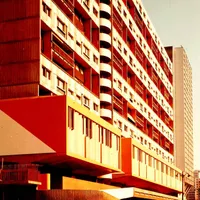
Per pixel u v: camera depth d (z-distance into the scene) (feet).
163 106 299.17
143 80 249.14
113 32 197.98
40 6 138.21
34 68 135.74
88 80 170.81
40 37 137.28
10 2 141.18
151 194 169.99
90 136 137.80
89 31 173.27
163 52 306.14
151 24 273.54
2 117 127.03
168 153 307.99
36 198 111.55
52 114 122.93
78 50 160.35
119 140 165.37
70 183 131.03
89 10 172.55
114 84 196.85
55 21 144.36
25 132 124.47
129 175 175.52
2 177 107.45
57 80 144.87
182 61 371.97
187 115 396.16
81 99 160.86
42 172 135.74
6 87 137.80
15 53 138.62
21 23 139.33
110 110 187.52
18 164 124.06
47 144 122.01
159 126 283.59
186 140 383.24
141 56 248.73
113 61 197.26
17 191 112.37
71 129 124.67
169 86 322.55
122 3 214.69
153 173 212.84
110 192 130.52
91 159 136.26
